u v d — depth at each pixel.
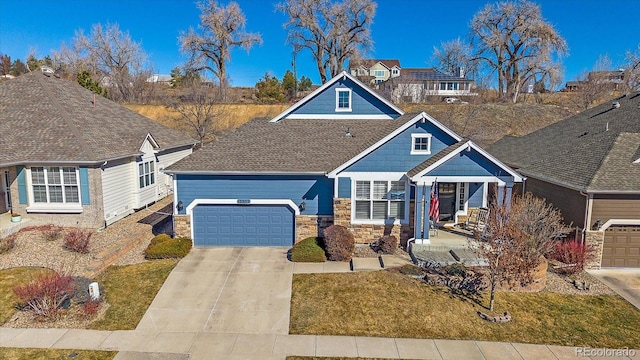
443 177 15.30
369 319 11.27
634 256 15.12
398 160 16.30
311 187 17.02
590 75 52.69
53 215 18.00
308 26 52.03
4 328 10.47
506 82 53.44
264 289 12.96
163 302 12.09
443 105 46.31
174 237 17.20
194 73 55.84
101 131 20.45
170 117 44.03
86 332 10.45
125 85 52.97
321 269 14.49
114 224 19.22
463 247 15.32
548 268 14.71
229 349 9.87
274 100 51.22
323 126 20.52
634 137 16.83
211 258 15.67
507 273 11.91
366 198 16.55
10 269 13.46
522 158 22.39
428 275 13.39
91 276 13.41
